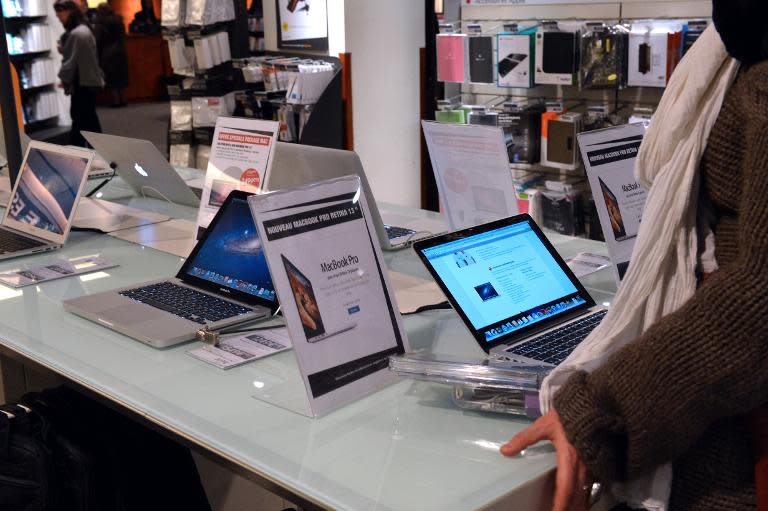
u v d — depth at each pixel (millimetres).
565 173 4875
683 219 1264
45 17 11305
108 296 2021
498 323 1679
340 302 1529
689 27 4168
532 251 1852
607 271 2254
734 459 1207
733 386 1092
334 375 1477
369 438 1349
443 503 1152
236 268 2055
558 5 4719
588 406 1143
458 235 1754
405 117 5863
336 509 1147
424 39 5801
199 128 7031
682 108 1212
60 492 1821
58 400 1997
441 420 1412
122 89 13352
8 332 1844
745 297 1071
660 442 1123
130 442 1954
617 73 4363
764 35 1115
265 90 6531
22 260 2422
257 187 2324
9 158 3018
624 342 1329
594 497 1307
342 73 5887
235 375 1618
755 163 1071
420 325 1875
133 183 3254
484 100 5234
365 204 1642
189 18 6809
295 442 1338
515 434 1357
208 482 2156
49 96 11320
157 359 1697
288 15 6570
